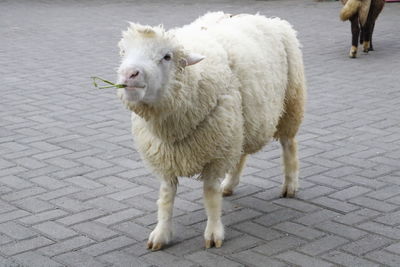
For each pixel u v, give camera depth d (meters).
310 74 11.44
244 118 5.30
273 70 5.66
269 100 5.52
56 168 7.08
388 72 11.50
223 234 5.27
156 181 6.70
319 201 6.16
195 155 4.97
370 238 5.35
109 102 9.79
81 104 9.70
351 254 5.07
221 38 5.29
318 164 7.15
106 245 5.29
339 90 10.34
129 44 4.49
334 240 5.32
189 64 4.61
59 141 8.01
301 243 5.28
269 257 5.04
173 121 4.78
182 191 6.44
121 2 21.86
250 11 19.19
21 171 6.98
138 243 5.32
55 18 18.67
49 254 5.12
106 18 18.41
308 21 17.27
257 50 5.49
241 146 5.24
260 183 6.66
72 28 16.83
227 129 4.98
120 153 7.56
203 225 5.66
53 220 5.77
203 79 4.82
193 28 5.46
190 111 4.78
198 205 6.10
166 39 4.48
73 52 13.69
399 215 5.80
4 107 9.55
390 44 14.06
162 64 4.49
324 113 9.10
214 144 4.97
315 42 14.40
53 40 15.14
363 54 13.10
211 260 5.00
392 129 8.36
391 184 6.54
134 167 7.11
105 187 6.55
